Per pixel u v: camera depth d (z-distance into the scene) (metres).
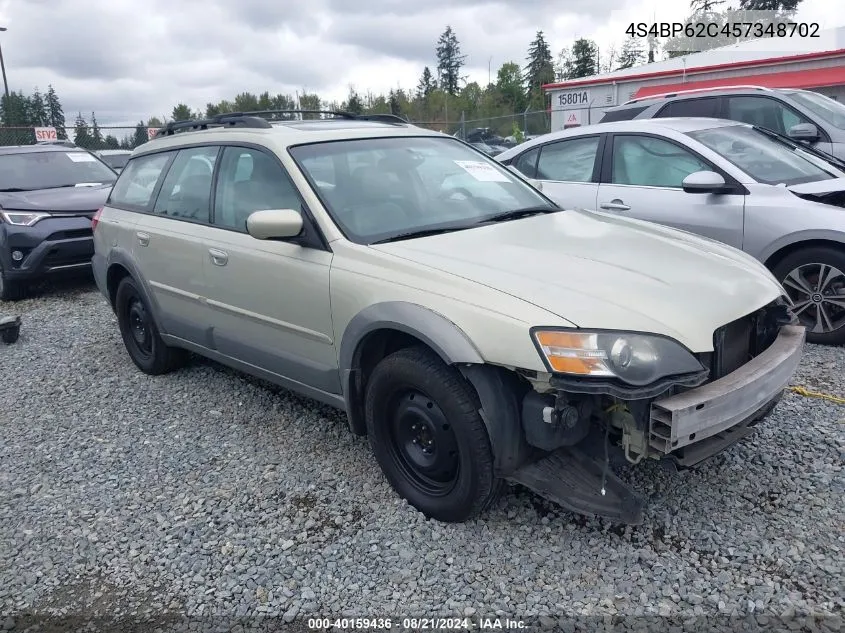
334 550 3.17
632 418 2.80
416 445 3.37
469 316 2.97
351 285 3.45
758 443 3.84
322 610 2.81
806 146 6.39
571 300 2.89
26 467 4.17
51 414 4.93
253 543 3.27
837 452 3.71
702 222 5.62
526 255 3.36
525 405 2.91
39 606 2.96
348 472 3.83
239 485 3.78
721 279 3.22
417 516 3.36
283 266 3.83
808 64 19.81
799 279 5.30
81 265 8.66
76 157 10.16
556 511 3.33
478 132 25.05
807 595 2.72
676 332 2.81
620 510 2.89
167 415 4.77
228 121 4.75
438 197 4.09
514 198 4.37
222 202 4.44
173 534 3.38
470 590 2.85
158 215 5.04
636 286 3.03
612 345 2.71
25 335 7.00
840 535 3.05
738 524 3.16
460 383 3.04
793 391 4.48
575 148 6.73
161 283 4.95
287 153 4.00
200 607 2.88
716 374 3.01
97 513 3.62
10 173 9.40
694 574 2.87
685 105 8.88
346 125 4.54
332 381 3.74
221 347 4.55
